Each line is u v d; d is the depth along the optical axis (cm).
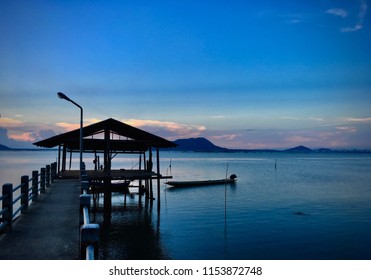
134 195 4478
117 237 2391
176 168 12825
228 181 6494
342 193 5112
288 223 2947
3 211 892
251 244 2286
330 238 2459
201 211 3459
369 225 2891
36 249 788
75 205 1370
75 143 3197
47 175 1984
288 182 6888
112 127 2878
